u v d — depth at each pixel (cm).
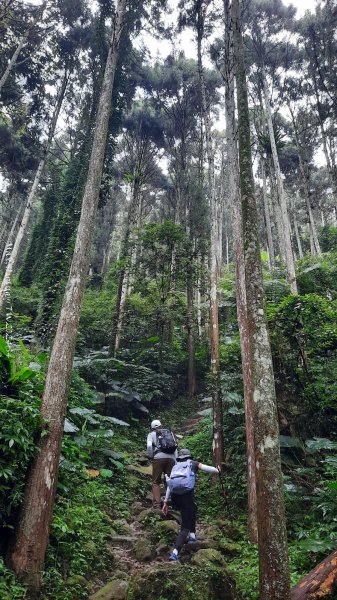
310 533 488
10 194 2506
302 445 662
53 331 1029
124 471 722
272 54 2016
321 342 766
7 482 410
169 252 1210
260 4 1911
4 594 330
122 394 1003
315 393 721
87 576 423
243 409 777
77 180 1463
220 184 2588
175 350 1437
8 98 1889
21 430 410
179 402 1245
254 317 390
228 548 512
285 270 1419
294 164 2547
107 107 710
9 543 390
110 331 1288
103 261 2739
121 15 812
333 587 326
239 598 405
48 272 1195
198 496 685
